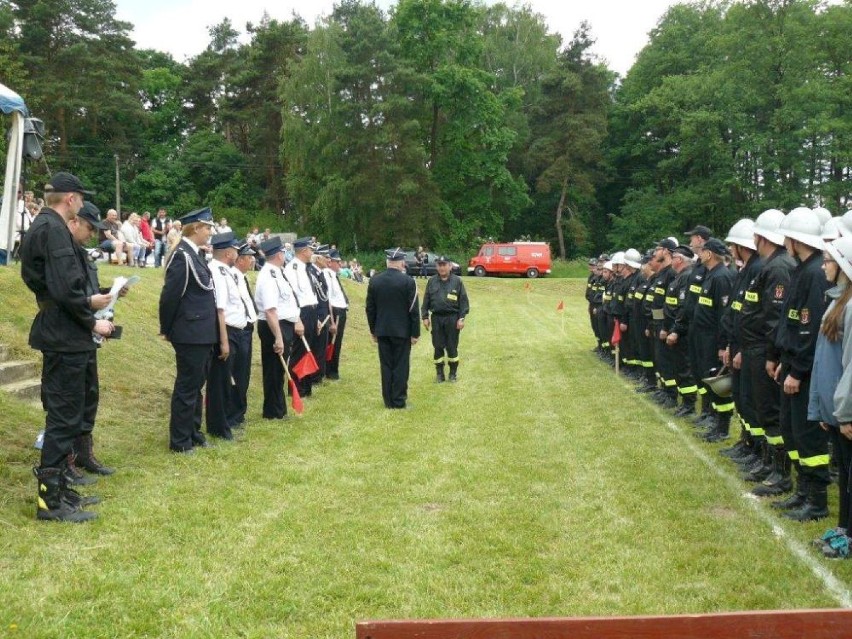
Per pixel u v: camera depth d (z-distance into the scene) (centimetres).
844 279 464
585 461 713
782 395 562
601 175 5694
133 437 767
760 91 4653
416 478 652
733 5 4719
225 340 770
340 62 4803
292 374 1050
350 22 4872
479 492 612
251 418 923
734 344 717
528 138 5719
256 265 2147
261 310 884
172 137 6456
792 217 538
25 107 1335
